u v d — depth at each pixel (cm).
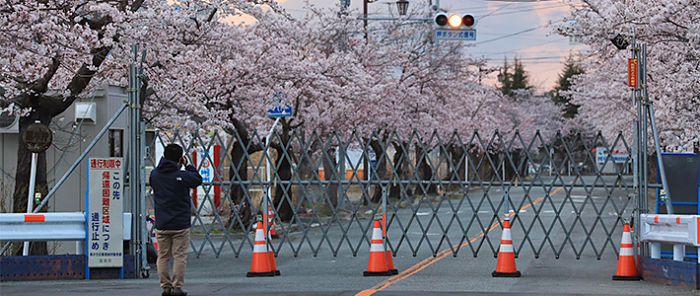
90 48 2427
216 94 3525
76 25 2325
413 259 2631
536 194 7469
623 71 4584
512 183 2353
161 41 2923
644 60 2095
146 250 2272
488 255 2739
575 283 1964
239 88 3578
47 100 2533
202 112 3306
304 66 3672
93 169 2030
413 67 5544
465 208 5434
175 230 1631
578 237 3462
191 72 3064
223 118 3512
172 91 3092
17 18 2159
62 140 3316
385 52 5384
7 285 1889
